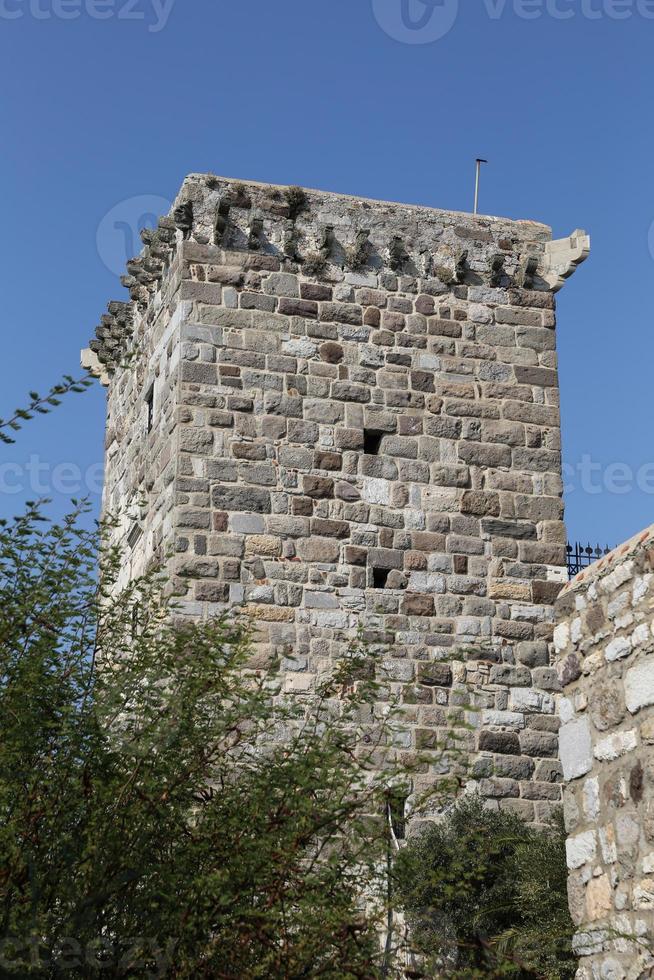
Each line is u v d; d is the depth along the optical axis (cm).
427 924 1521
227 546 2175
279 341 2306
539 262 2486
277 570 2181
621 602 1115
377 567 2228
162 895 1004
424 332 2383
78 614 1117
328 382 2308
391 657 2183
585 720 1141
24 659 1079
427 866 1720
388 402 2327
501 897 1698
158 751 1065
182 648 1144
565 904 1661
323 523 2227
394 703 1291
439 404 2350
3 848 1005
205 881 1002
